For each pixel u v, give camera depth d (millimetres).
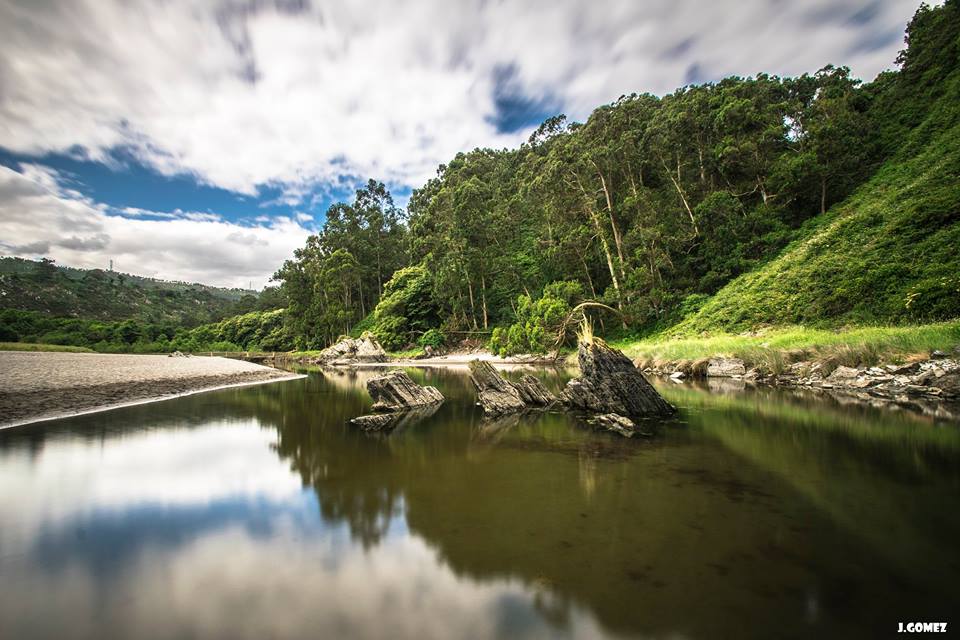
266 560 4801
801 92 52312
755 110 43469
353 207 92938
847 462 7957
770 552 4672
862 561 4430
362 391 22906
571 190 47469
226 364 39531
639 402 13859
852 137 40344
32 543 5277
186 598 4062
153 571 4578
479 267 54719
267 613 3816
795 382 18453
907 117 43656
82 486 7465
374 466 8602
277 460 9109
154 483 7617
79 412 14742
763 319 27797
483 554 4816
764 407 13930
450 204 66625
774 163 41906
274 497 6875
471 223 54406
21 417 13484
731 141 42406
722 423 11938
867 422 11156
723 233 38750
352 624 3639
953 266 19422
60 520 6012
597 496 6602
